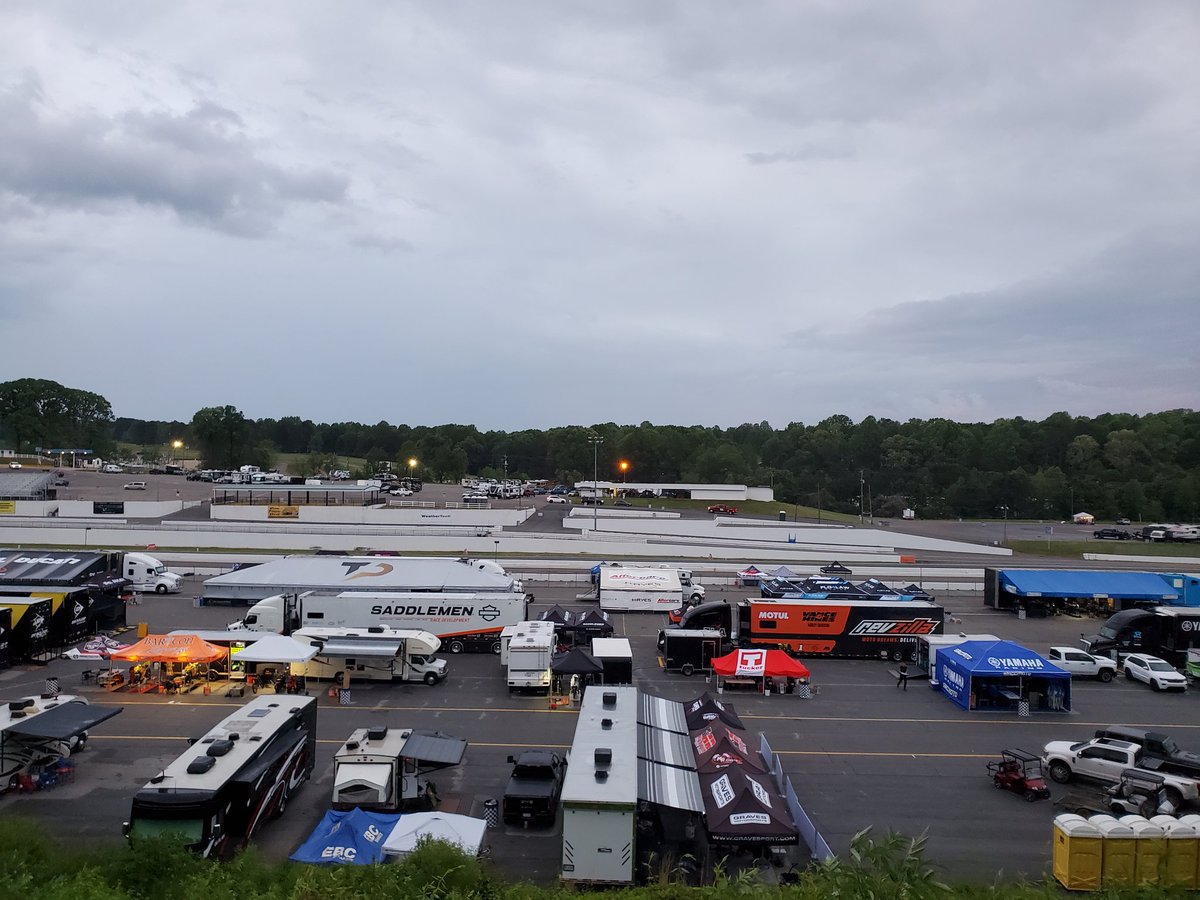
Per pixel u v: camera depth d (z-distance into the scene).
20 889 16.70
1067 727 38.66
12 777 29.09
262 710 28.88
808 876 19.00
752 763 27.41
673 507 150.75
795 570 84.25
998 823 27.91
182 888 18.09
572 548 99.88
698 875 23.14
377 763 26.86
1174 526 133.62
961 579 79.56
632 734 28.06
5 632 45.25
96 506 111.00
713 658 46.78
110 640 49.47
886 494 197.50
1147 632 52.34
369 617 51.72
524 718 38.22
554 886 21.67
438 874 18.84
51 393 184.00
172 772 23.55
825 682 46.38
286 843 24.88
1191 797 28.02
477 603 51.59
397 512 113.56
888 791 30.59
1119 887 20.19
